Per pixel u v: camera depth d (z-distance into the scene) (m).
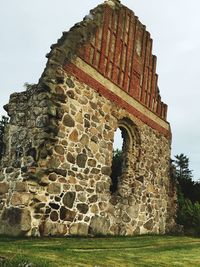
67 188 11.42
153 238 13.77
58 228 10.98
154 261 8.15
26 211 10.09
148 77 16.78
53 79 11.38
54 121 11.16
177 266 7.78
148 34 17.03
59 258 6.95
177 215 19.70
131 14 15.78
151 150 16.44
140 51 16.34
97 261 7.18
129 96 15.09
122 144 15.48
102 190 12.88
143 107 16.09
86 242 10.23
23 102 11.85
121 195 14.34
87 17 13.48
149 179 16.08
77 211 11.71
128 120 15.03
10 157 11.34
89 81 12.80
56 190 11.03
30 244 8.63
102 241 10.98
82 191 11.98
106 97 13.60
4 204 10.62
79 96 12.23
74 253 7.82
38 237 10.12
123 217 14.05
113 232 13.34
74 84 12.09
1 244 8.18
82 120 12.26
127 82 15.10
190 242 13.57
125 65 15.05
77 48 12.41
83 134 12.23
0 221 10.46
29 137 11.07
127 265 7.23
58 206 11.05
